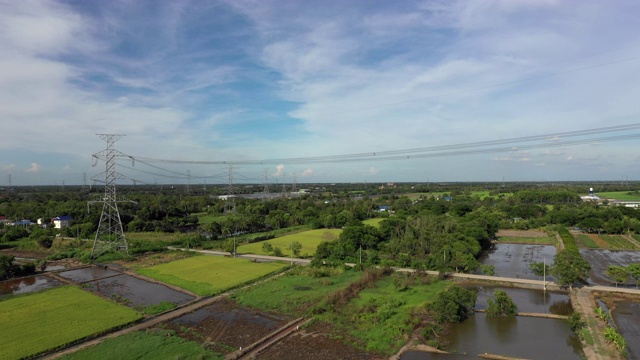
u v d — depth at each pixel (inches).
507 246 5088.6
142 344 2006.6
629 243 5049.2
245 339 2091.5
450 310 2279.8
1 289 3203.7
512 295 2854.3
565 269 2886.3
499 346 2004.2
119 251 4392.2
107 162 4424.2
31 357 1863.9
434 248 3841.0
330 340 2066.9
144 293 2997.0
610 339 1948.8
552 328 2234.3
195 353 1895.9
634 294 2743.6
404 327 2140.7
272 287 3041.3
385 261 3698.3
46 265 3961.6
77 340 2048.5
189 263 3969.0
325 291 2903.5
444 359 1861.5
